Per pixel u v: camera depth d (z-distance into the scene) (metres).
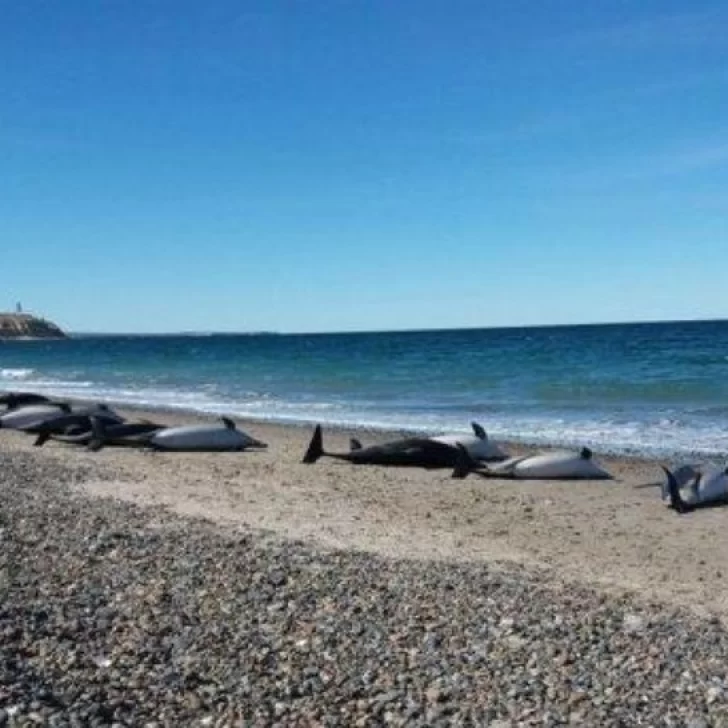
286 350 114.56
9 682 7.40
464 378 54.78
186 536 13.52
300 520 16.14
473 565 12.93
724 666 8.72
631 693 7.97
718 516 17.36
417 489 20.06
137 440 26.36
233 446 26.27
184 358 101.06
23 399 36.50
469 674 8.27
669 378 49.25
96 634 8.84
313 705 7.50
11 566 11.17
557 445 26.59
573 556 14.27
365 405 40.47
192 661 8.33
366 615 9.86
